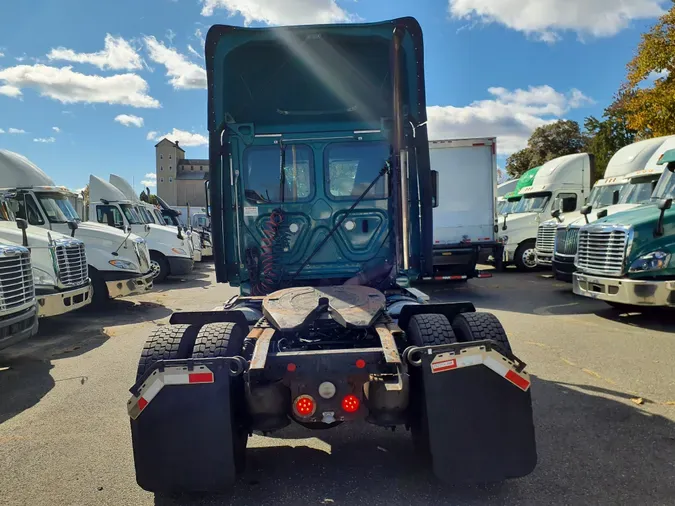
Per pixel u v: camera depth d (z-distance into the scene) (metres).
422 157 5.37
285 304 4.10
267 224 5.52
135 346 8.06
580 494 3.51
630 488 3.57
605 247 8.56
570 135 49.34
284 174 5.53
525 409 3.28
